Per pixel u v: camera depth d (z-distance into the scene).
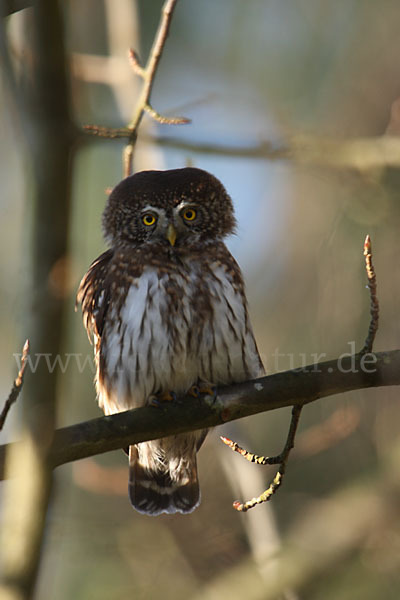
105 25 14.09
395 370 7.56
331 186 13.69
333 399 12.59
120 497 12.77
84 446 7.32
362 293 12.35
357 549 11.37
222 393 7.80
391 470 11.90
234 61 15.34
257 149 11.15
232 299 9.28
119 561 12.34
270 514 11.07
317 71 15.09
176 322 9.03
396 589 11.59
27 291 5.52
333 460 12.83
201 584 11.95
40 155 5.39
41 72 5.31
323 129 13.95
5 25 5.70
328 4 15.20
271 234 14.54
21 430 5.78
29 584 5.95
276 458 7.41
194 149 10.81
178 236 9.48
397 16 14.96
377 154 12.23
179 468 9.80
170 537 12.41
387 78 14.77
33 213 5.47
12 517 5.95
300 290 13.89
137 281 9.23
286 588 10.84
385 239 12.42
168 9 8.57
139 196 9.66
